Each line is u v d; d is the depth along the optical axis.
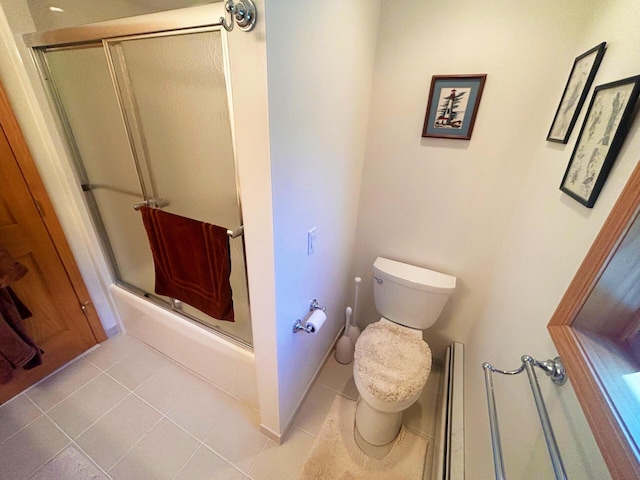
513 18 1.06
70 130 1.33
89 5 1.13
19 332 1.27
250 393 1.43
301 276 1.14
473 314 1.62
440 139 1.35
